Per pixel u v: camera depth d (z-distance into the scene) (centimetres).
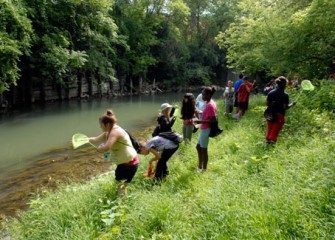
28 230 458
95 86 2917
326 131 602
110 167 837
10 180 760
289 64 1121
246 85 1078
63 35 2267
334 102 799
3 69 1448
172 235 370
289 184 416
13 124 1505
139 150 569
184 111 778
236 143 702
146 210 427
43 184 728
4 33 1402
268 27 1257
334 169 420
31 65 2008
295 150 554
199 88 4366
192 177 569
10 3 1428
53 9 2186
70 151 1026
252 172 532
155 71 3994
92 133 1332
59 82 2275
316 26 1028
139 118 1745
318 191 372
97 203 488
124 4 3353
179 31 4009
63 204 491
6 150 1045
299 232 319
